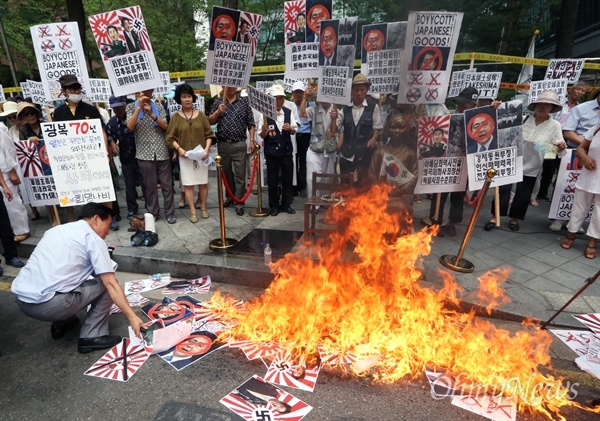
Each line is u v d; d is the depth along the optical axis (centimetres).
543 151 489
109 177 488
